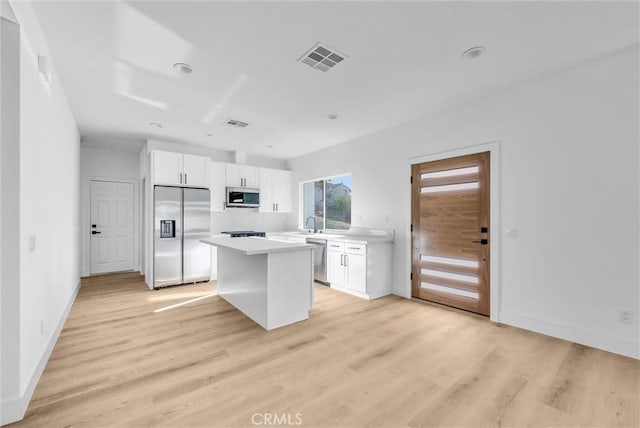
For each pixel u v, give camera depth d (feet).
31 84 5.90
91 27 6.40
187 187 15.44
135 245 18.74
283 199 20.30
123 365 6.92
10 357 5.10
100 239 17.56
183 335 8.70
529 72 8.50
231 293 11.82
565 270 8.38
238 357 7.36
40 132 6.63
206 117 12.22
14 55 5.16
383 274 13.12
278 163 21.07
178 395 5.78
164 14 5.98
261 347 7.93
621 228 7.47
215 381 6.28
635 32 6.63
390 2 5.67
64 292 9.87
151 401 5.58
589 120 7.92
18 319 5.18
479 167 10.33
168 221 14.82
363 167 14.98
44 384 6.11
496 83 9.16
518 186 9.30
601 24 6.34
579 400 5.65
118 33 6.62
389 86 9.34
